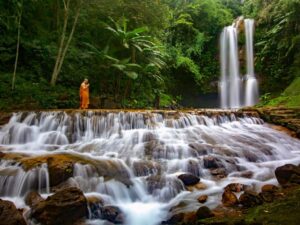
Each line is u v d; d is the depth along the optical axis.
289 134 11.81
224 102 25.12
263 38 23.70
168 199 6.66
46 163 7.07
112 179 7.02
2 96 12.88
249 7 26.84
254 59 24.11
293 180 7.02
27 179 6.66
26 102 13.13
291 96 16.48
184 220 5.53
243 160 8.93
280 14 21.17
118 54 18.39
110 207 6.02
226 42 25.80
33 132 10.31
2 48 14.25
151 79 19.03
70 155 8.04
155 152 8.80
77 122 10.52
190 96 24.97
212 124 12.03
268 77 22.89
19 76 14.35
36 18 16.92
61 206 5.35
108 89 17.14
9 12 14.70
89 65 16.83
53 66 15.61
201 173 7.97
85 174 7.05
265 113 13.16
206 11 26.12
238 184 6.94
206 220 5.21
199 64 25.83
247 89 23.92
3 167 7.21
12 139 10.05
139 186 6.97
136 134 10.16
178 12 25.95
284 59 21.56
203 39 25.42
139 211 6.11
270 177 7.75
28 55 15.29
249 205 5.89
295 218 4.77
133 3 18.59
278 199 5.96
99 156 8.33
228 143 10.11
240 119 12.69
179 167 7.96
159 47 19.33
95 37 18.38
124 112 10.95
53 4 17.36
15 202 6.23
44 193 6.50
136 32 16.69
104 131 10.60
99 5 17.33
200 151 8.96
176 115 11.51
